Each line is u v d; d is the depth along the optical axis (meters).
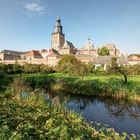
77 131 11.30
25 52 193.38
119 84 41.06
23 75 71.19
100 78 54.66
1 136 8.46
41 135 9.31
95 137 11.68
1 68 77.88
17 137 8.23
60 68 68.88
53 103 23.84
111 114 24.00
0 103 16.22
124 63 118.94
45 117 13.66
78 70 53.50
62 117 14.83
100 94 36.31
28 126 9.97
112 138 12.47
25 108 15.61
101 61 119.69
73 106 28.34
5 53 168.62
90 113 24.47
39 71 83.50
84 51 199.88
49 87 45.41
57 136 9.73
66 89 42.56
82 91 39.31
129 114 24.20
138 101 31.62
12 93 23.48
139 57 134.75
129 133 17.20
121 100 32.81
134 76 60.38
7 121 10.75
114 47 187.12
